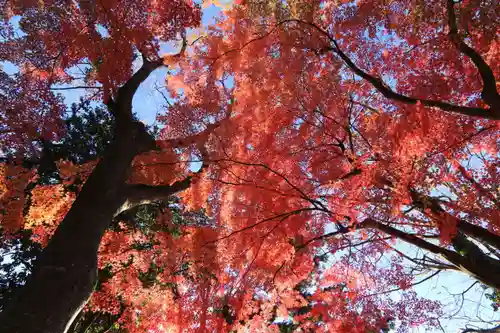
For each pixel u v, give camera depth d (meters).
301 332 5.84
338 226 5.05
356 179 4.63
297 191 5.35
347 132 5.09
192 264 5.72
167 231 6.56
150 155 5.72
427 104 3.82
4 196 5.99
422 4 4.37
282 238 5.45
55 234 3.57
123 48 5.28
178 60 5.95
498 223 4.20
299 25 5.16
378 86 4.30
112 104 5.15
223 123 5.64
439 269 5.34
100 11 5.04
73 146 8.96
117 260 6.12
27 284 3.14
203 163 5.55
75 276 3.27
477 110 3.51
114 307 6.08
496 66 4.43
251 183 5.55
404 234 4.18
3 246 8.34
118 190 4.19
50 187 5.96
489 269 3.50
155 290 5.90
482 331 5.19
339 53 4.61
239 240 5.59
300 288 6.74
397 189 4.20
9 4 5.09
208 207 5.82
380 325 5.29
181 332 5.52
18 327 2.80
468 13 3.83
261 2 5.31
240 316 5.55
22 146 5.84
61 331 3.02
